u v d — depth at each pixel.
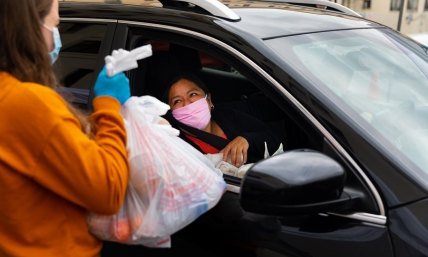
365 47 2.31
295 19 2.37
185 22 2.13
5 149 1.29
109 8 2.45
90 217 1.50
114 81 1.48
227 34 1.99
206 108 2.33
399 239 1.50
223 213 1.83
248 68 1.89
